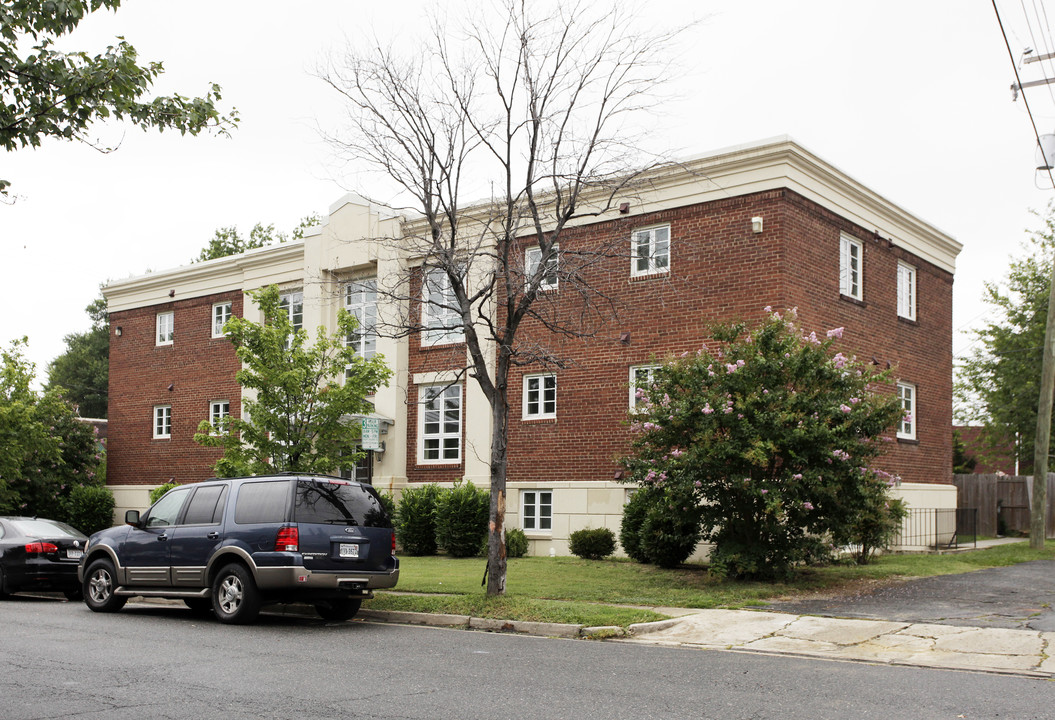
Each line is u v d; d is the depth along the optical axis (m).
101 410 60.78
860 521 16.14
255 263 27.94
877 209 21.58
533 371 21.61
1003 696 7.67
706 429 14.16
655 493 15.22
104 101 9.36
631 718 6.89
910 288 23.12
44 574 15.71
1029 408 32.91
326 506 12.27
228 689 7.93
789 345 14.77
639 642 10.77
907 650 9.83
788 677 8.51
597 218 20.73
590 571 17.14
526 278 14.70
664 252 19.94
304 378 16.83
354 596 12.38
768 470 14.64
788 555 14.86
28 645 10.42
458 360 22.97
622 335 20.28
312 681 8.30
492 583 13.05
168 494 13.64
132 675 8.58
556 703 7.39
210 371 28.95
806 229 19.05
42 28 8.96
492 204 16.30
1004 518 27.41
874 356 21.08
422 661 9.38
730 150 19.08
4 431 22.88
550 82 13.88
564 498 20.91
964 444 41.12
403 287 23.42
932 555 19.73
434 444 23.62
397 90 14.20
